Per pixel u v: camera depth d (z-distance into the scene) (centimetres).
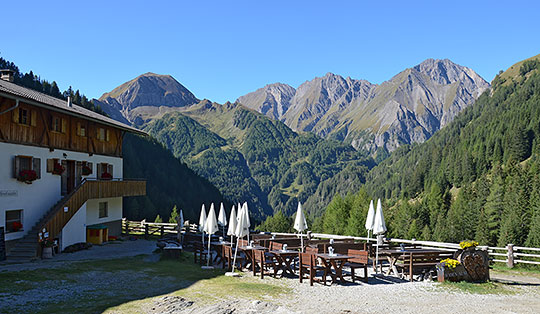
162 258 2069
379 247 1891
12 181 2219
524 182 10119
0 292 1248
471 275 1562
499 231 9381
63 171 2636
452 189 15662
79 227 2661
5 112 2145
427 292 1348
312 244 2022
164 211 9300
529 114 16412
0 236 2084
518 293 1363
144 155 12875
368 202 8662
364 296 1283
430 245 2023
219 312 1037
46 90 11675
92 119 2797
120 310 1062
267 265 1720
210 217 1841
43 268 1656
